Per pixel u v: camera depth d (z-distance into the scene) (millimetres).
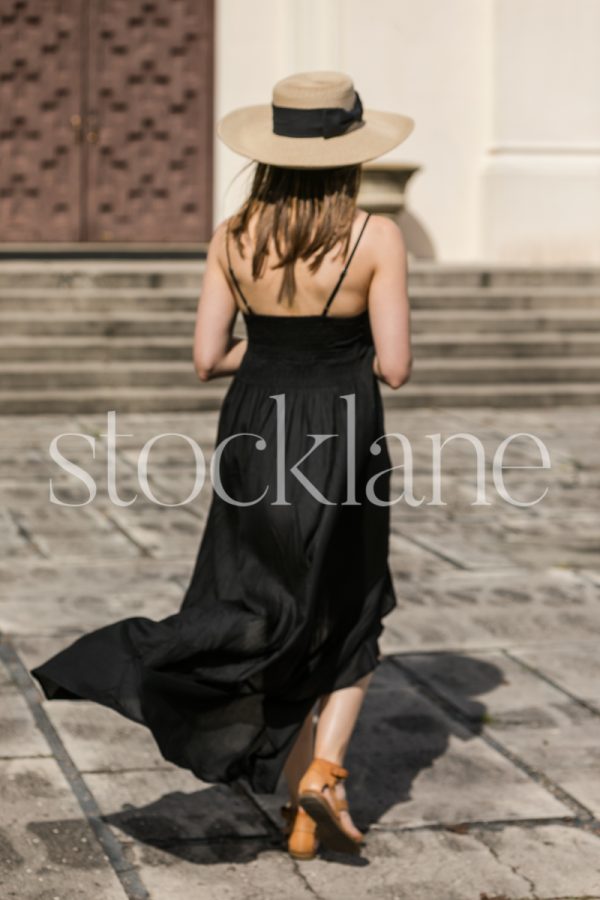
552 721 7957
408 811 6762
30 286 21234
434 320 21625
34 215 25844
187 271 21766
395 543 12195
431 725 7852
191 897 5867
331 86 6027
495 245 25766
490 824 6648
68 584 10562
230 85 25766
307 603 5844
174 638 5816
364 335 6223
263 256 6039
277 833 6516
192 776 7113
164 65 25766
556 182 25750
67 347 20078
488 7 25703
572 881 6094
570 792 7012
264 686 5906
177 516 13023
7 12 25375
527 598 10453
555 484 14828
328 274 6012
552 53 25625
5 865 6074
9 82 25516
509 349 21344
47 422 18594
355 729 7754
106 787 6930
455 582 10867
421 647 9203
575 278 23016
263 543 5996
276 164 5953
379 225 6059
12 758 7219
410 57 25672
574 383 21109
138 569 11062
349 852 6121
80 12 25531
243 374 6230
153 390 19812
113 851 6254
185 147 25984
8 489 14008
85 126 25750
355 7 25484
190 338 20812
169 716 5793
